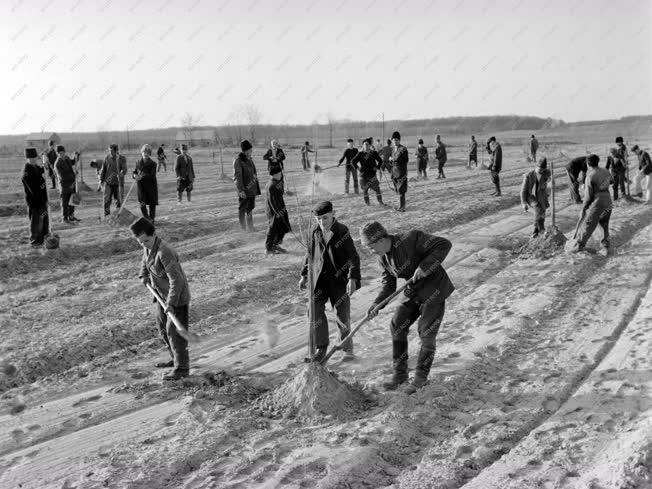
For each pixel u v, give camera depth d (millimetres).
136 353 7473
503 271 10781
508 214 17234
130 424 5605
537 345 7148
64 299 9578
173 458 4867
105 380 6648
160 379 6594
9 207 19000
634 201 18234
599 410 5371
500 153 20062
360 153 18422
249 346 7566
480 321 8023
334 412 5559
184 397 6113
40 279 10906
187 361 6586
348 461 4688
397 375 6133
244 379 6516
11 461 5020
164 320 6680
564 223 15625
